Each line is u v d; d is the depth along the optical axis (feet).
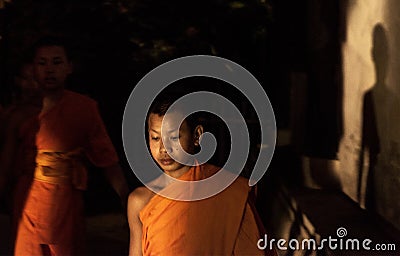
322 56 29.66
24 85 20.12
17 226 19.83
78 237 20.01
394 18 20.63
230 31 52.37
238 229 13.38
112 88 49.65
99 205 38.09
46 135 19.53
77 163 19.83
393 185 20.71
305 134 31.63
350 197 25.90
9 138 19.93
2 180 20.10
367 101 23.67
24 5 45.19
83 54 48.32
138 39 49.78
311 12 31.30
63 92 19.79
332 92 28.43
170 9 49.90
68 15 47.19
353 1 25.44
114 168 20.21
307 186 28.53
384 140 21.70
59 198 19.56
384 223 21.36
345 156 26.73
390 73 21.08
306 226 22.99
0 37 41.22
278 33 39.88
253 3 52.06
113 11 48.14
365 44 23.93
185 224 13.30
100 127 20.03
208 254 13.30
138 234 14.07
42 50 19.49
